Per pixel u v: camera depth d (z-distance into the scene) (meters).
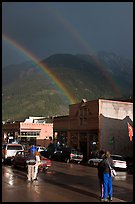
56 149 41.62
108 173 12.48
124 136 41.53
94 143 40.81
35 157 18.23
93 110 41.50
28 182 17.23
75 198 12.54
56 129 50.94
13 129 73.06
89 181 18.45
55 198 12.36
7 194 13.02
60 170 25.98
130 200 12.56
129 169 29.16
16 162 25.88
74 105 46.28
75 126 45.66
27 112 111.69
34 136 70.06
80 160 36.44
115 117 41.38
